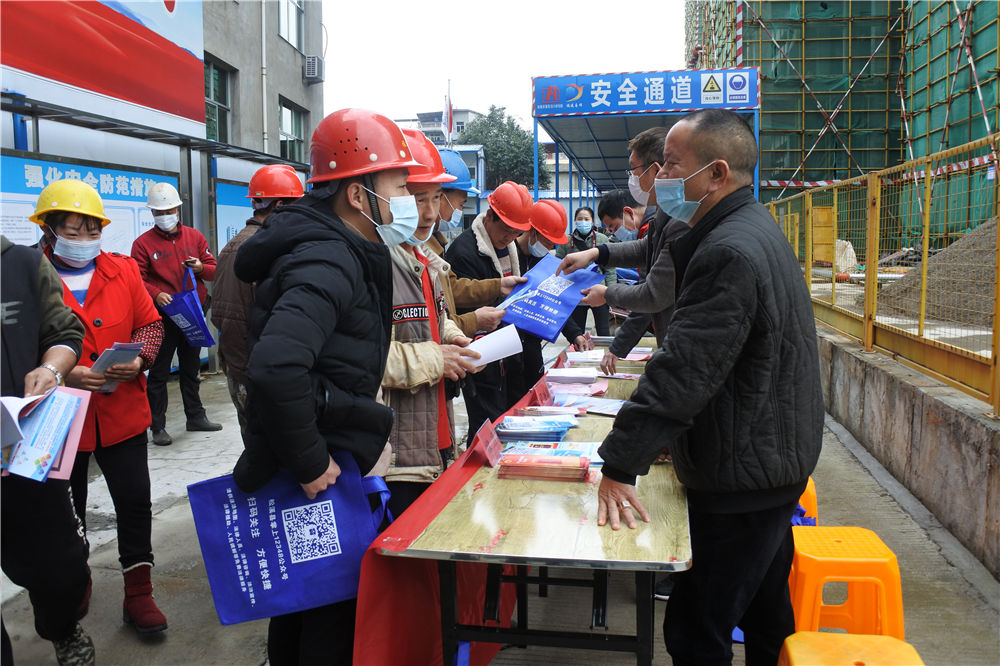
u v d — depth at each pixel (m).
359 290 1.73
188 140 7.07
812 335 1.78
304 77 12.86
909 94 14.21
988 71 11.30
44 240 2.73
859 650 1.76
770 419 1.70
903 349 4.77
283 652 2.03
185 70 7.61
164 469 4.64
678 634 1.89
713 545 1.81
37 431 1.81
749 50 14.92
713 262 1.65
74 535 2.21
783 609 2.06
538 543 1.62
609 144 16.83
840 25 14.61
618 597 3.10
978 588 3.01
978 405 3.56
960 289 4.25
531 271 3.48
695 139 1.81
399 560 1.77
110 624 2.86
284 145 12.55
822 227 7.31
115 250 6.02
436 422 2.34
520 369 4.25
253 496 1.74
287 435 1.55
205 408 6.32
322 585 1.75
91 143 6.21
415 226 1.90
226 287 2.93
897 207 5.45
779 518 1.80
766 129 14.99
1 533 2.12
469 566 2.16
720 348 1.62
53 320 2.20
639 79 11.34
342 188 1.83
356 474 1.76
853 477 4.41
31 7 5.40
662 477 2.09
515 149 37.16
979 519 3.23
